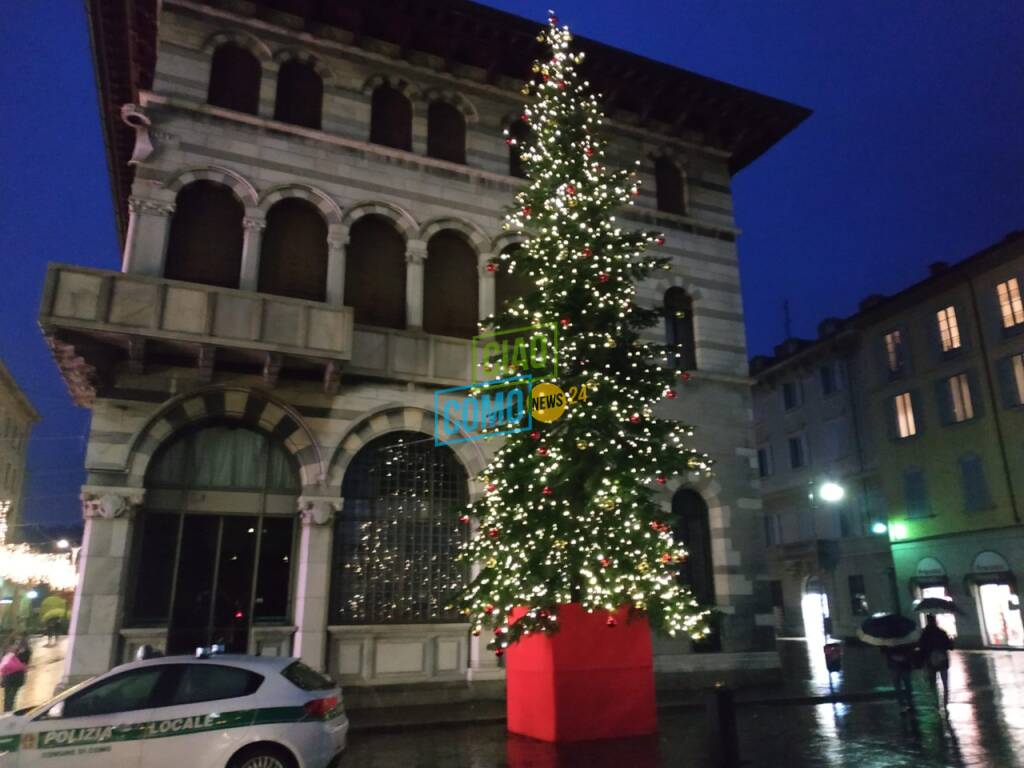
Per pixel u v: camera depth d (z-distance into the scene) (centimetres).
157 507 1438
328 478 1534
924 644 1462
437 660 1549
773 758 1020
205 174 1586
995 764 959
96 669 1300
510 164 1939
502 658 1587
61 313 1301
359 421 1580
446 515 1648
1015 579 3025
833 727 1271
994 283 3234
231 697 814
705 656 1778
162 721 789
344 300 1678
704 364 2012
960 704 1532
